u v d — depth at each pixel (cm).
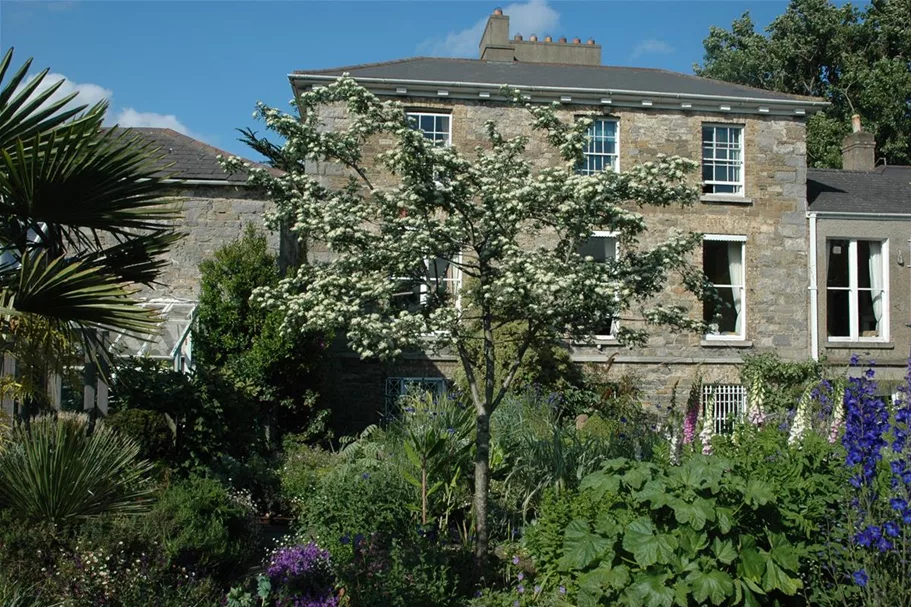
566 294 683
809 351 1938
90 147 696
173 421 959
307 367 1480
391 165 747
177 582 653
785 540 607
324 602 644
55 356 724
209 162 1620
